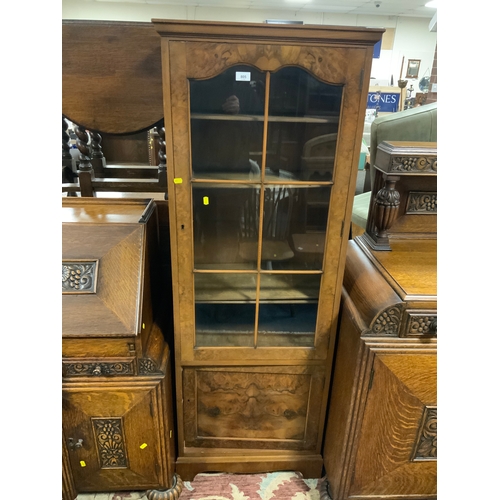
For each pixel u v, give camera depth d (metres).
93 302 1.02
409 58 6.51
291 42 0.87
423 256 1.20
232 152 0.99
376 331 1.00
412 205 1.27
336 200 1.02
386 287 1.03
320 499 1.27
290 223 1.08
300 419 1.31
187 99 0.90
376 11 5.96
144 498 1.27
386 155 1.14
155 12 5.95
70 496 1.20
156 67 1.15
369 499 1.22
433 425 1.10
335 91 0.94
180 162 0.96
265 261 1.12
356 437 1.11
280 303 1.17
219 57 0.87
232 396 1.26
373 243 1.24
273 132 0.98
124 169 1.68
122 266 1.05
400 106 4.37
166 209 1.30
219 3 5.73
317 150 0.99
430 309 0.98
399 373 1.03
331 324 1.17
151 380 1.07
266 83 0.91
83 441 1.14
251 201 1.04
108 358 1.05
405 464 1.16
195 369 1.21
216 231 1.07
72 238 1.07
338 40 0.87
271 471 1.36
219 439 1.33
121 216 1.16
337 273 1.11
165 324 1.25
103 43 1.13
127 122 1.21
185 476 1.33
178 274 1.08
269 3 5.67
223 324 1.24
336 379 1.21
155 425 1.13
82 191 1.50
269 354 1.19
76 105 1.19
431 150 1.12
